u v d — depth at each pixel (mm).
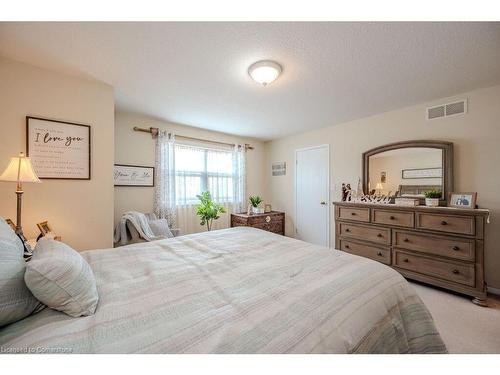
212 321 780
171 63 1830
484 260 2143
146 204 3281
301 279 1133
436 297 2168
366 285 1085
